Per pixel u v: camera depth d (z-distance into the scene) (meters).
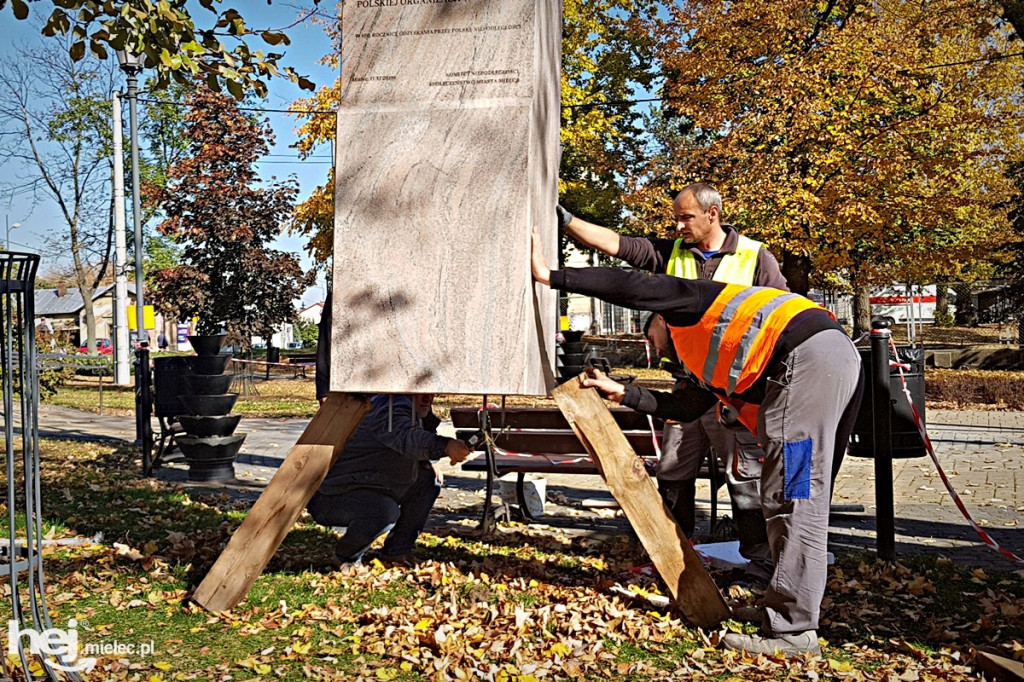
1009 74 17.59
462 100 4.02
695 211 4.93
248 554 4.58
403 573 5.27
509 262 3.96
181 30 5.68
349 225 4.08
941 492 8.35
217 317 29.61
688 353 4.25
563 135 21.72
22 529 6.44
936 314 42.25
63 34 5.82
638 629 4.29
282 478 4.62
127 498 7.87
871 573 5.30
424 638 4.06
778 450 3.99
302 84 6.36
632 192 17.89
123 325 25.55
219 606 4.57
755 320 4.06
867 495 8.23
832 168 16.27
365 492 5.23
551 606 4.53
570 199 22.56
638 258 5.04
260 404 19.70
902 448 6.39
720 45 17.27
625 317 37.69
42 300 74.69
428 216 4.02
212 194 29.08
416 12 4.06
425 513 5.60
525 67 3.97
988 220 28.09
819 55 16.33
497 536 6.38
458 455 5.15
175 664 3.87
